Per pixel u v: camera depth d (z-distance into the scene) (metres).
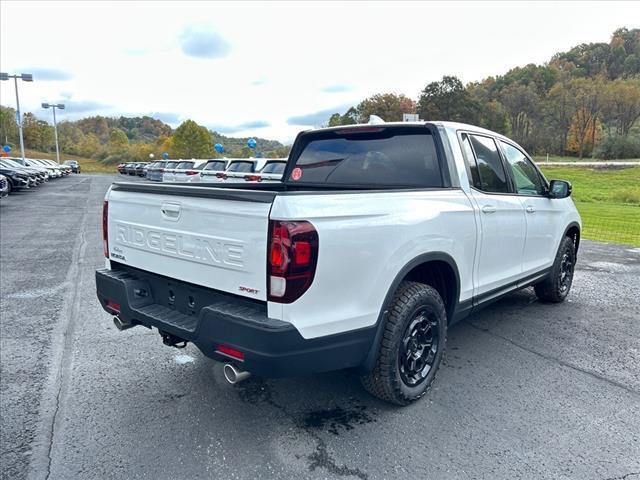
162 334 3.18
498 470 2.47
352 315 2.59
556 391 3.35
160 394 3.29
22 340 4.24
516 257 4.21
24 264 7.36
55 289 5.91
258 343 2.31
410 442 2.72
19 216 13.75
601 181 43.00
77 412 3.03
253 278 2.40
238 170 17.09
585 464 2.53
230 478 2.40
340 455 2.59
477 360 3.86
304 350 2.40
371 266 2.65
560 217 5.03
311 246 2.34
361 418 2.98
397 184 3.71
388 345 2.83
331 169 4.15
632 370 3.70
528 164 4.65
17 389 3.33
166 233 2.89
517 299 5.64
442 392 3.32
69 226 11.75
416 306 2.95
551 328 4.63
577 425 2.91
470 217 3.44
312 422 2.93
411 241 2.88
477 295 3.68
